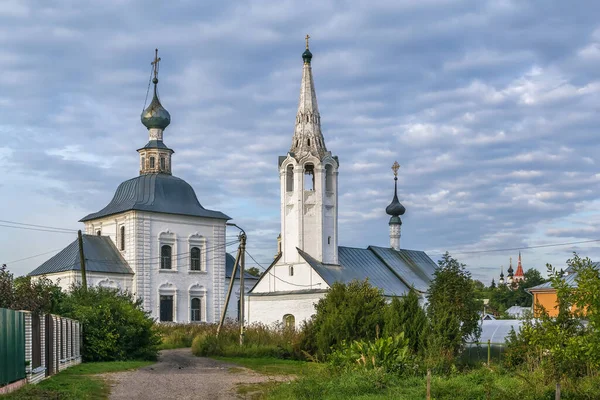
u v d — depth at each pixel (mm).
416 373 30469
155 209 79125
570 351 20297
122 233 79688
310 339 46344
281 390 26906
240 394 28406
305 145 69375
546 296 64875
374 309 43406
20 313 25828
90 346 41469
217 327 55125
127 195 81938
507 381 26156
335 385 26406
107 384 30250
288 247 68250
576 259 21219
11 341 24422
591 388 22891
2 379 23219
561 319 22156
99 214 82188
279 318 67062
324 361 40875
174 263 80500
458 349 41469
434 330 40281
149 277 78188
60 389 26719
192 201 83438
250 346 49625
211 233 84000
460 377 28031
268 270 69188
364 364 30234
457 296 47094
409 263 78625
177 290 80125
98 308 42844
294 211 68188
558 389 20234
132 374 35000
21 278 37031
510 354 31391
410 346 39438
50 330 31359
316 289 65188
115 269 76688
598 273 20734
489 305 131125
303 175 68688
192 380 33312
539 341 22359
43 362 29844
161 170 84750
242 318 51781
